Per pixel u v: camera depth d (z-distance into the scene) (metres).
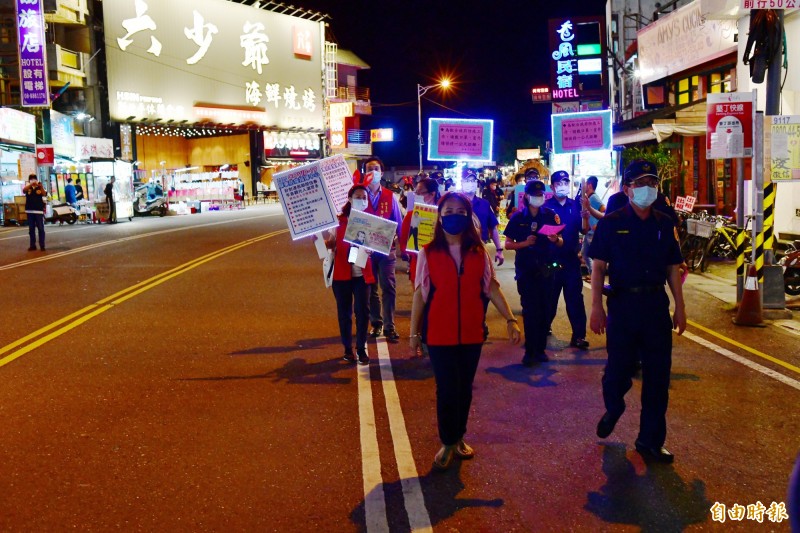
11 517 4.34
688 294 12.38
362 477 4.94
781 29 10.13
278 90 53.00
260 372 7.50
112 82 40.53
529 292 7.80
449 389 5.03
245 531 4.20
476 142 11.45
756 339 9.04
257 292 12.30
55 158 32.28
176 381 7.16
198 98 46.47
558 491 4.73
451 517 4.38
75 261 16.38
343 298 7.84
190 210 40.56
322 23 57.06
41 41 31.02
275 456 5.29
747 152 10.34
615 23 33.94
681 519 4.34
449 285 5.03
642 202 5.09
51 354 8.14
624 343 5.22
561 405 6.46
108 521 4.30
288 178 7.81
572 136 12.78
